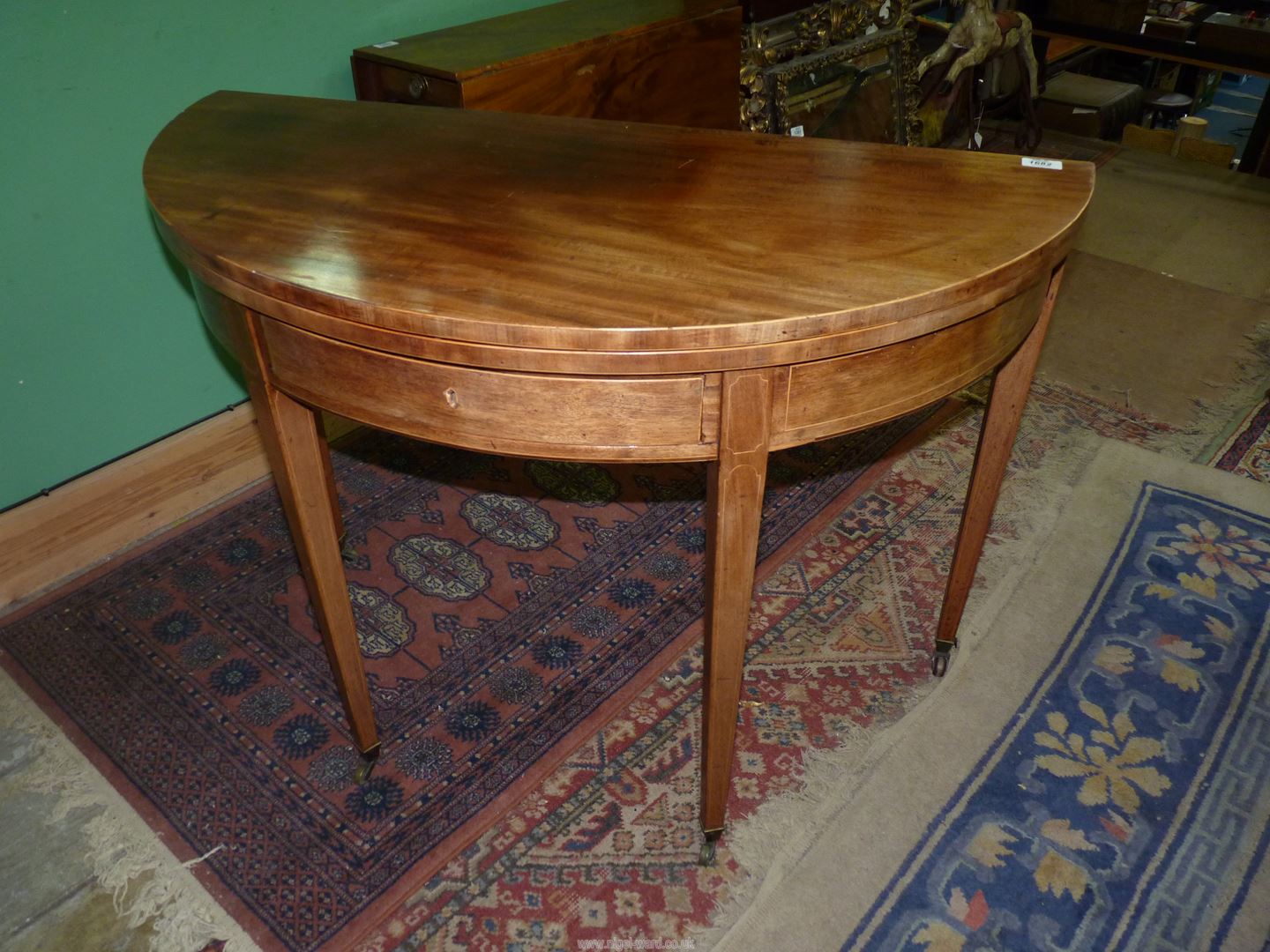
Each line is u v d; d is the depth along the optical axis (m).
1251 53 3.46
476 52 1.92
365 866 1.46
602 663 1.79
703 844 1.45
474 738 1.65
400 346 1.01
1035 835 1.48
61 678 1.78
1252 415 2.38
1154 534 2.04
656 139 1.41
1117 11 3.66
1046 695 1.70
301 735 1.67
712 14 2.21
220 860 1.48
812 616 1.88
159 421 2.06
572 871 1.44
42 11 1.62
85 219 1.80
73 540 1.99
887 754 1.60
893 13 3.21
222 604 1.93
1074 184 1.22
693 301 0.98
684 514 2.15
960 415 2.42
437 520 2.13
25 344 1.81
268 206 1.23
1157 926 1.35
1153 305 2.82
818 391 1.03
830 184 1.24
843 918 1.37
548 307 0.97
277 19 1.91
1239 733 1.63
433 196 1.25
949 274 1.01
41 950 1.37
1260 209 3.31
